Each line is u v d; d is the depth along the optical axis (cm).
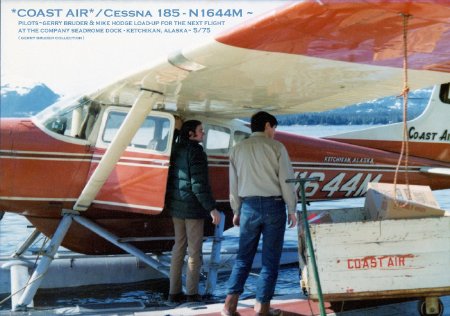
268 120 373
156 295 538
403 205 338
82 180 496
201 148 437
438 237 332
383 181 677
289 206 360
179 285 451
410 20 271
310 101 496
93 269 559
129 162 489
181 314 379
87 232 529
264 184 360
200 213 435
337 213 393
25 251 543
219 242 509
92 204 495
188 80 396
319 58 342
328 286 331
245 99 475
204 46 311
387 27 285
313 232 331
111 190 491
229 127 575
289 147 628
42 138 491
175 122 543
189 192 432
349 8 253
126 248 496
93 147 500
